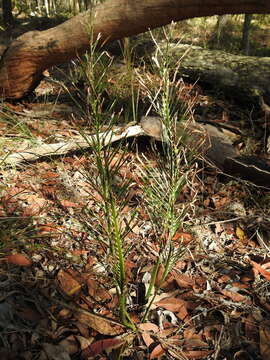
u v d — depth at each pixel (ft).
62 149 9.91
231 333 6.45
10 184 8.96
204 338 6.35
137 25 10.92
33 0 49.21
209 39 26.73
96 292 6.78
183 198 9.38
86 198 8.93
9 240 7.11
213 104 13.66
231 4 9.74
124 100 12.60
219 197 9.60
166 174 5.79
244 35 31.24
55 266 7.07
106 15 10.91
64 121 11.87
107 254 7.01
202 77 14.52
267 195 9.54
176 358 6.01
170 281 7.24
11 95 12.98
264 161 10.18
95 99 5.28
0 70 12.65
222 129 11.66
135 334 6.23
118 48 18.07
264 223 8.93
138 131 10.59
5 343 5.70
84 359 5.81
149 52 17.11
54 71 17.34
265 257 8.10
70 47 11.82
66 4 43.45
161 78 5.34
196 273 7.57
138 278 7.22
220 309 6.86
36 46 12.01
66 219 8.20
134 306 6.73
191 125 10.39
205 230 8.68
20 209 8.20
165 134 5.62
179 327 6.46
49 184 9.18
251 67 14.02
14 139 10.04
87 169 6.37
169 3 10.23
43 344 5.76
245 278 7.53
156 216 6.31
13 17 42.09
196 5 10.03
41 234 7.50
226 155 10.18
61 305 6.40
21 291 6.52
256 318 6.74
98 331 6.17
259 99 13.14
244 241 8.57
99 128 5.35
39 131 11.19
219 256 8.07
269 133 11.92
